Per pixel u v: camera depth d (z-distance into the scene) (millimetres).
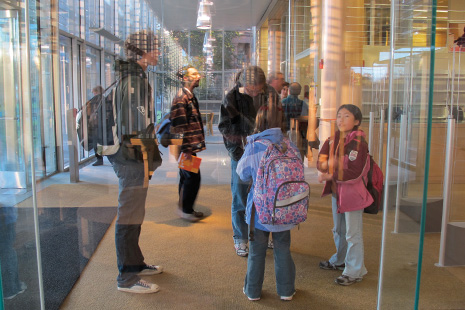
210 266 2123
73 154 2699
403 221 1452
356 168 2035
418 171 1353
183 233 2307
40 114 1813
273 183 1851
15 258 1540
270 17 2367
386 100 2324
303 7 2408
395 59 1466
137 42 2170
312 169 2188
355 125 2158
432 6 1275
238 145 2164
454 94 3225
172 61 2227
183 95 2221
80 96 2725
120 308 1820
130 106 2154
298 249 2131
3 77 1528
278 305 1873
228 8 2332
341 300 1833
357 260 1982
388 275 1533
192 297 1884
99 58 2588
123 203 2145
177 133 2279
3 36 1555
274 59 2363
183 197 2320
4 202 1525
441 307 1851
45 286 1909
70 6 2701
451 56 3211
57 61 1999
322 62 2459
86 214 2523
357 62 2439
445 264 2256
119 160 2154
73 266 2119
